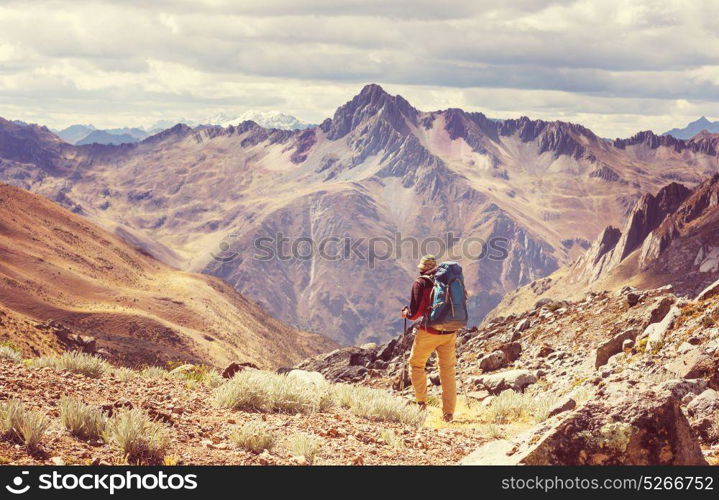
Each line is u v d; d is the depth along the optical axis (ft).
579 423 19.56
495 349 73.97
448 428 37.45
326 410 36.91
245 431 24.47
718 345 34.94
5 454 18.85
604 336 64.23
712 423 26.35
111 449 21.07
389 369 83.51
